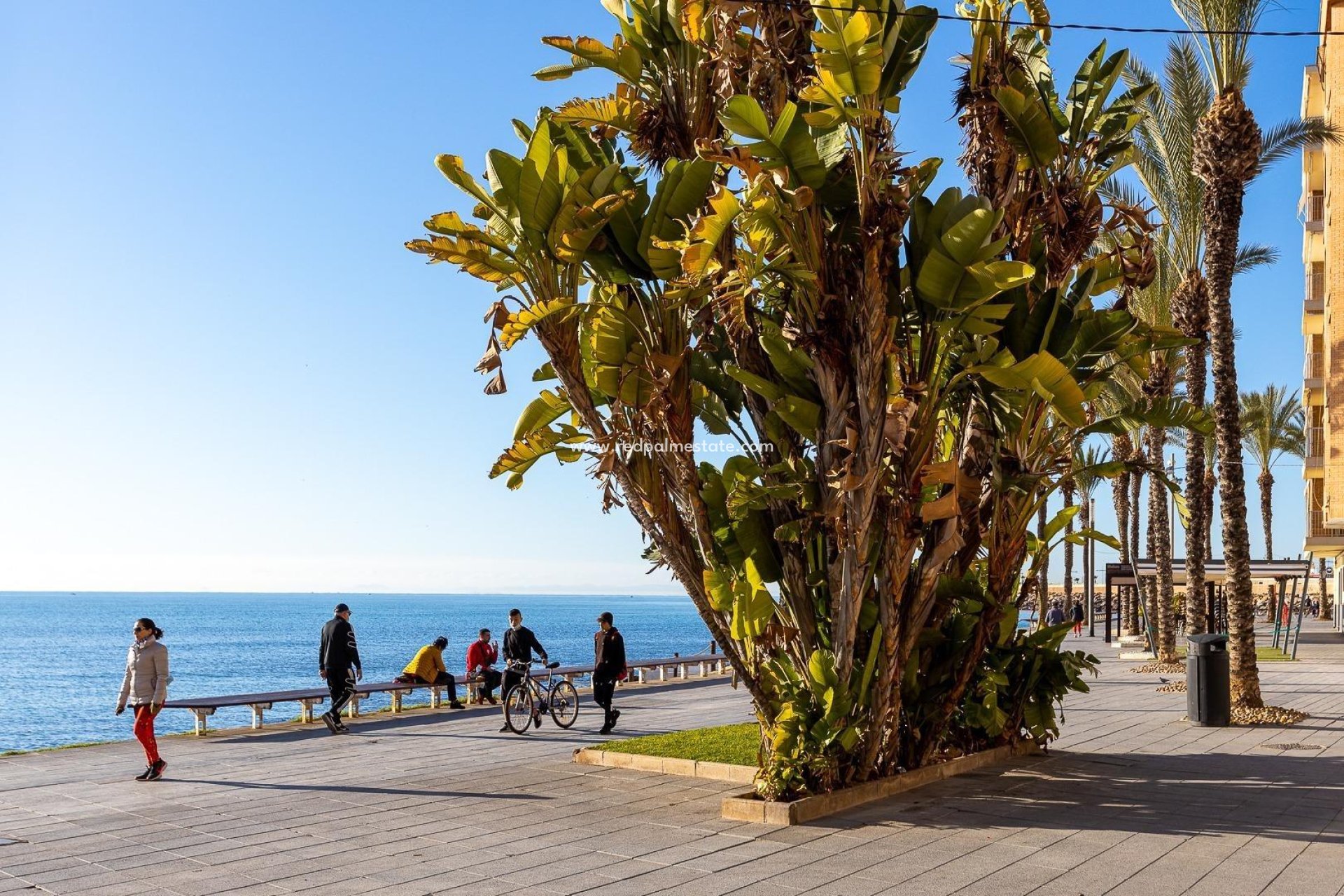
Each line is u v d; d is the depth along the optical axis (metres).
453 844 8.03
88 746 14.10
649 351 9.37
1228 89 16.22
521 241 9.32
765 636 9.59
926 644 10.46
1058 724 14.56
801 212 8.88
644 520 9.50
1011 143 10.23
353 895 6.65
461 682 19.72
